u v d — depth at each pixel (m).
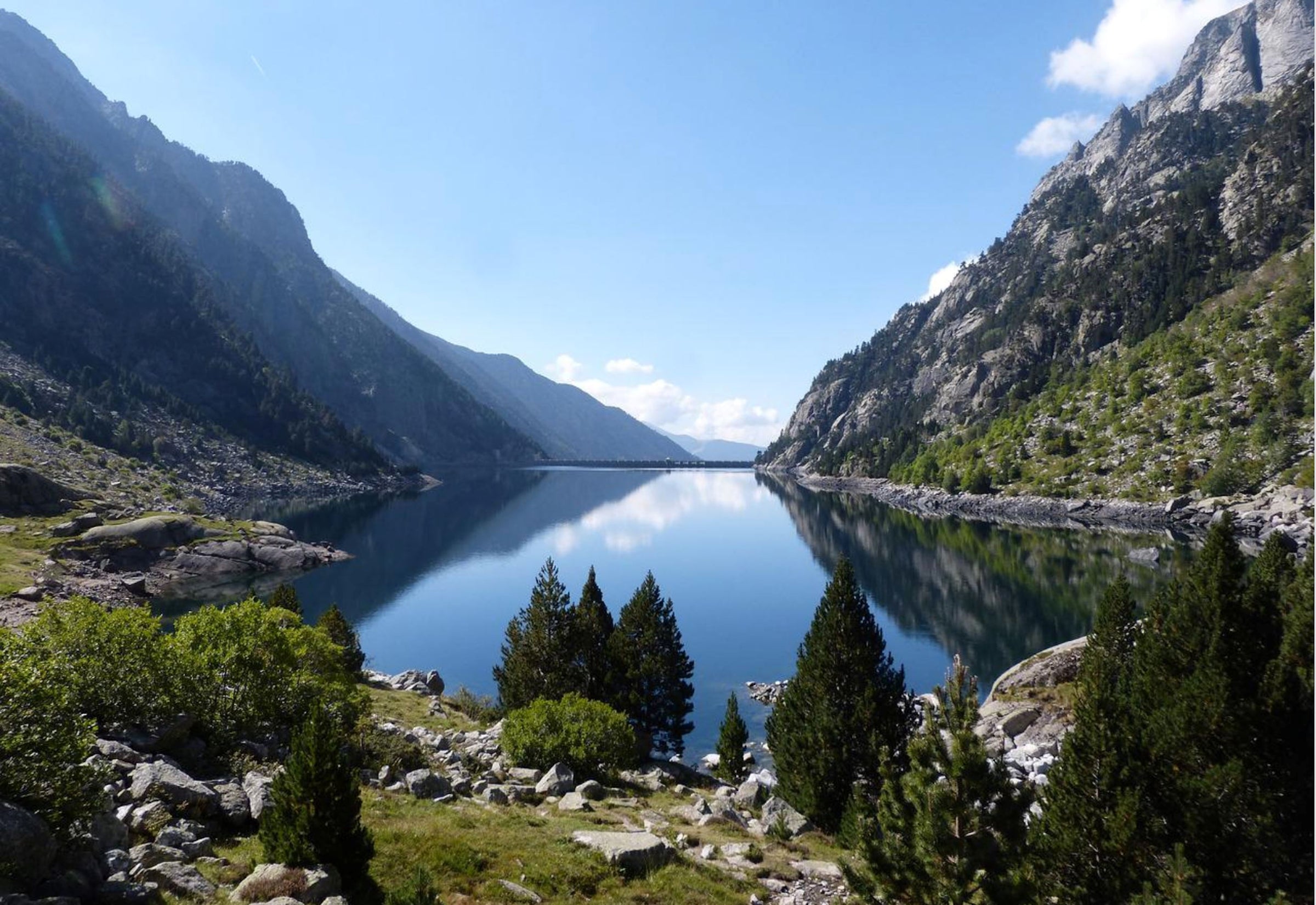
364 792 19.23
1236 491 118.50
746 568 104.25
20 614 44.84
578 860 16.34
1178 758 14.88
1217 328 167.62
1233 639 15.70
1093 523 131.00
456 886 14.26
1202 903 13.37
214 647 20.94
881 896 13.38
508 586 89.06
